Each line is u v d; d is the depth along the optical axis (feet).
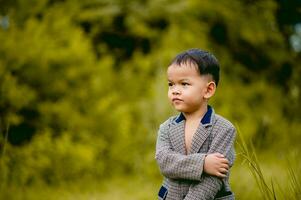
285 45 40.42
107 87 27.58
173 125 9.07
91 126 25.89
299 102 37.60
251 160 9.46
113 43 38.01
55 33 26.53
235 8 37.91
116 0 35.91
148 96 28.60
